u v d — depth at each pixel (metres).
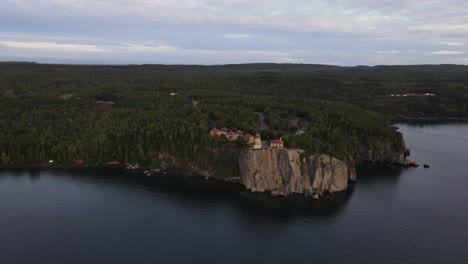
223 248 131.75
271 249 131.25
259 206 164.00
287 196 173.50
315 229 144.25
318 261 124.12
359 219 151.25
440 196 174.12
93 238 136.75
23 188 180.75
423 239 136.38
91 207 161.38
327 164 178.38
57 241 134.50
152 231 142.50
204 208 161.88
